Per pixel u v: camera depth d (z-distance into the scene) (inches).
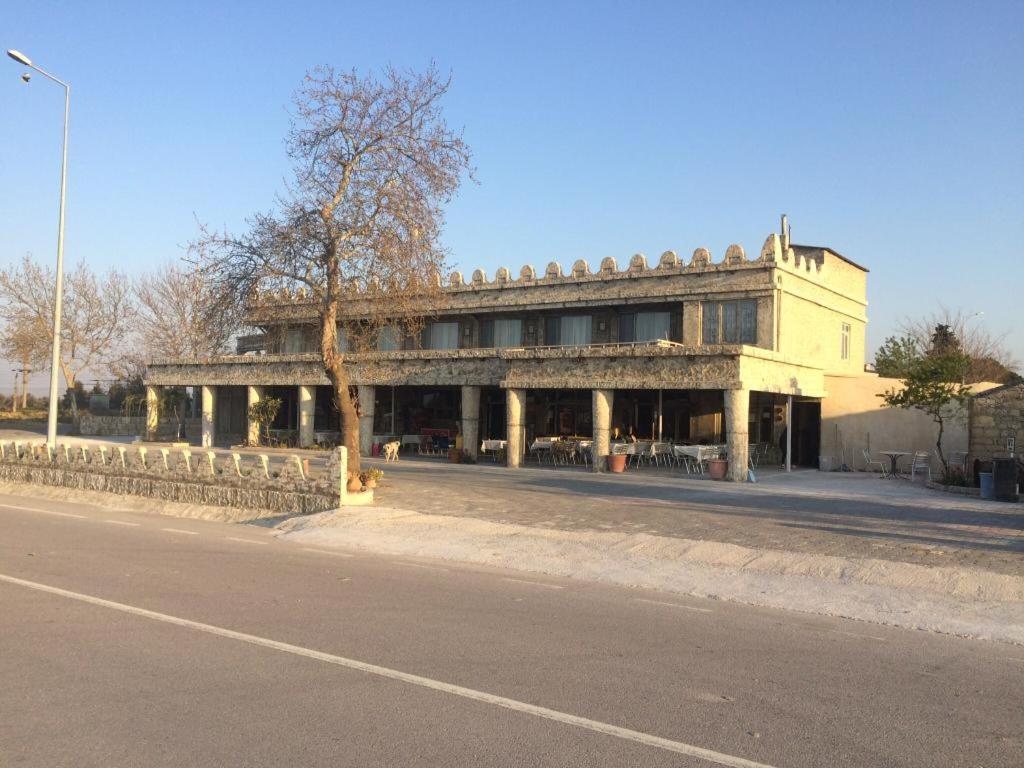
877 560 453.1
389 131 784.3
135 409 2284.7
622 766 190.7
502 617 341.1
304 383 1475.1
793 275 1186.0
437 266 817.5
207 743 201.0
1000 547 507.8
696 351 997.8
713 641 310.0
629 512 671.1
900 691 251.8
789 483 950.4
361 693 239.5
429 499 753.6
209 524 689.6
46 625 317.1
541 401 1451.8
